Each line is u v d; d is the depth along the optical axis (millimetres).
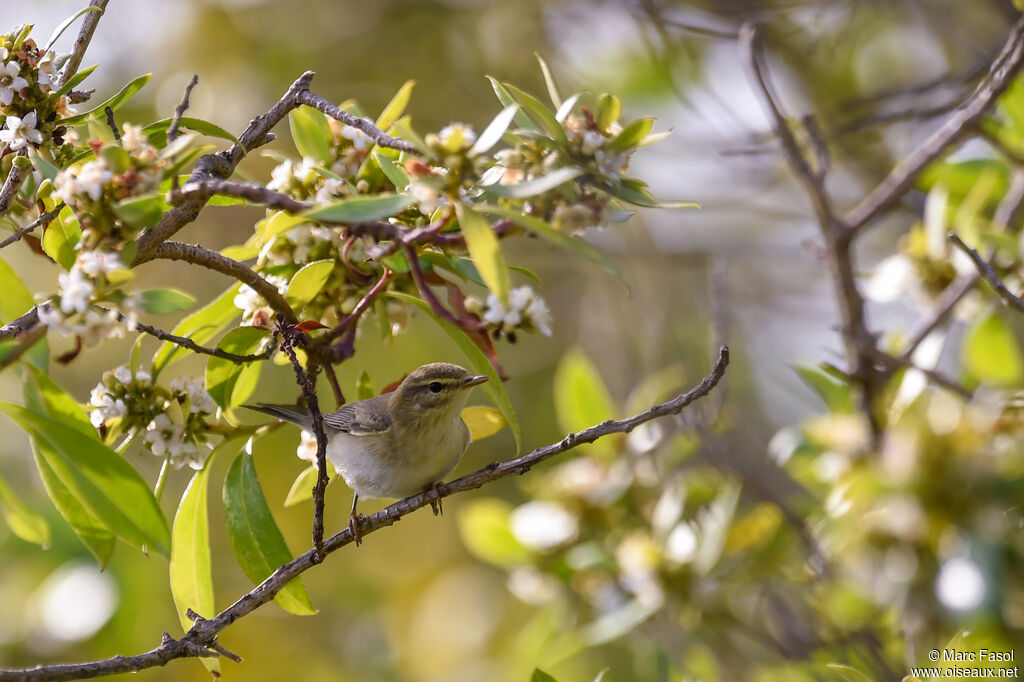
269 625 16609
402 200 6148
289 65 18031
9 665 13438
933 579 10266
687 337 17969
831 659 11391
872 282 11641
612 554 11953
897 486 10266
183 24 17812
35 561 13953
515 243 18250
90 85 16781
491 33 18547
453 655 17328
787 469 12500
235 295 8109
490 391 7098
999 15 15344
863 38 16906
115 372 7527
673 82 15094
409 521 18109
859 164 16344
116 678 13602
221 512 16109
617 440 12227
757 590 12312
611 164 6547
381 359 16438
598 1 17594
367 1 18750
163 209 7297
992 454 10156
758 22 14867
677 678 10961
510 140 7184
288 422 8391
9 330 6469
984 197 10977
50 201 7812
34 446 6953
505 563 12227
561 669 15203
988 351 11430
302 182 7660
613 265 6078
